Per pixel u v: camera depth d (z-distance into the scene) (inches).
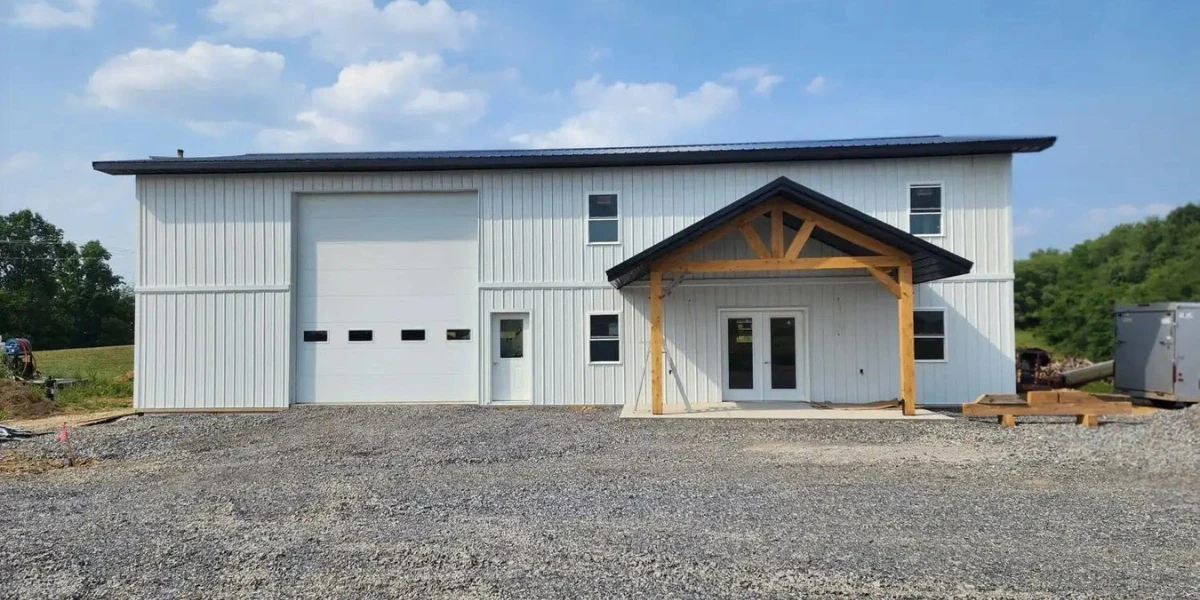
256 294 581.0
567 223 579.5
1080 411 437.4
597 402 570.9
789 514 234.2
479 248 581.3
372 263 594.6
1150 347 578.9
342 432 441.7
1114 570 181.0
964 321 552.1
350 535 216.5
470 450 370.0
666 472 307.0
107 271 2314.2
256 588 175.2
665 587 172.7
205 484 296.4
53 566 191.5
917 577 177.5
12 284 2134.6
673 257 491.2
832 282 564.4
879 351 558.9
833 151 548.7
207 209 585.3
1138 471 295.0
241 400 576.1
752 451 357.1
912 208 557.3
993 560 189.2
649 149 623.2
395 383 589.0
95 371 991.0
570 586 173.9
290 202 584.1
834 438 395.9
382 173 588.1
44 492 283.4
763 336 569.6
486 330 579.5
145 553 201.5
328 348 590.9
